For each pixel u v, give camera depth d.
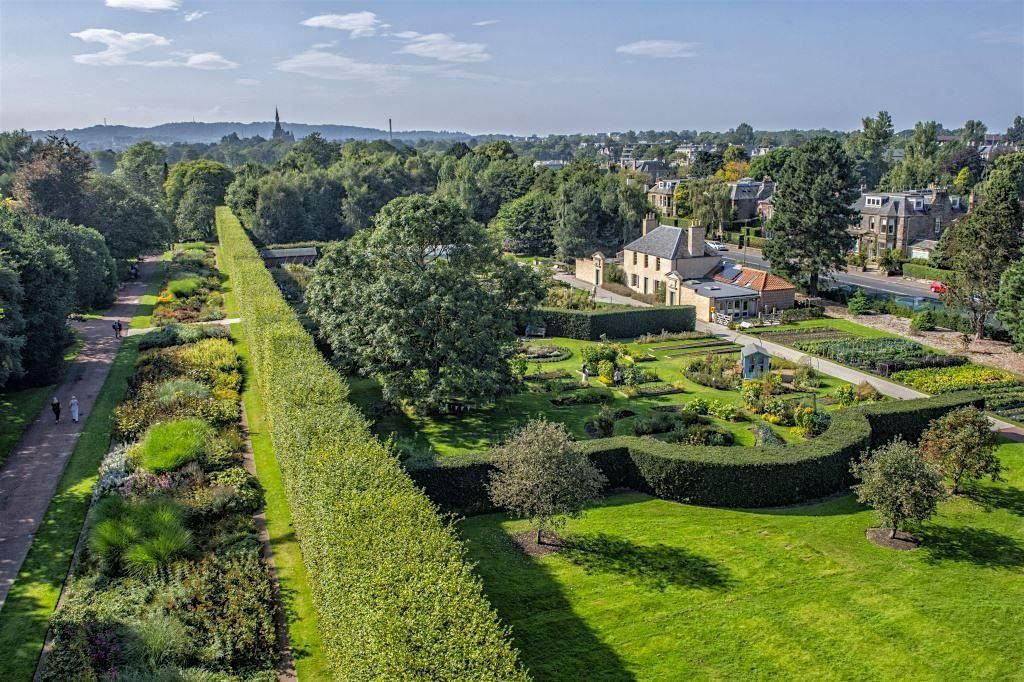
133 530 31.33
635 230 131.00
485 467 38.03
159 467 37.84
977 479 42.09
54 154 107.81
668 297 94.88
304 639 27.45
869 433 43.38
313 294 55.41
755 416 52.50
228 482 37.50
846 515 38.22
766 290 87.62
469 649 18.95
